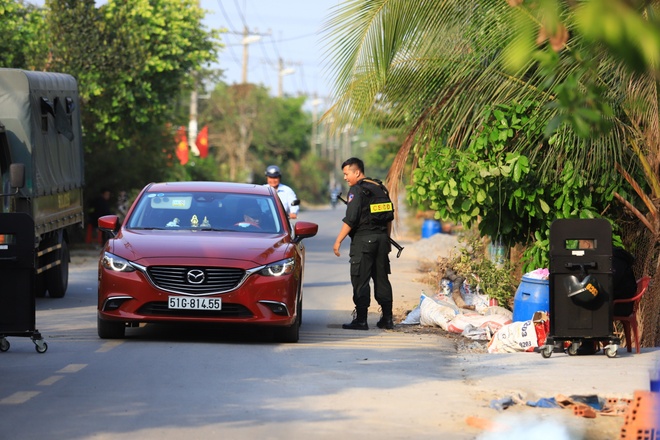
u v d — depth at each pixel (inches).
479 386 887.7
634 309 1110.4
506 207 1443.2
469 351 1147.3
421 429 716.0
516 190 1366.9
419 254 3073.3
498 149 1342.3
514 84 1346.0
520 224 1469.0
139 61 3253.0
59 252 1791.3
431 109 1416.1
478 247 1574.8
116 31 3255.4
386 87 1373.0
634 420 684.1
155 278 1148.5
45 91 1750.7
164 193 1318.9
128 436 683.4
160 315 1146.7
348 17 1278.3
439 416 760.3
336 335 1283.2
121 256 1163.3
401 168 1475.1
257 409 778.8
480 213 1438.2
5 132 1593.3
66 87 1950.1
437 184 1355.8
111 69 3245.6
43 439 674.2
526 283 1229.1
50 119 1770.4
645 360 1043.3
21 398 816.3
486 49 1284.4
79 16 3216.0
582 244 1189.7
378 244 1342.3
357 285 1347.2
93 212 3794.3
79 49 3191.4
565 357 1066.7
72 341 1171.3
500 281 1486.2
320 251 3245.6
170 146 4037.9
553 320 1062.4
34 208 1626.5
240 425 721.6
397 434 698.8
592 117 477.1
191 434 690.8
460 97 1386.6
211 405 792.9
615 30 369.4
